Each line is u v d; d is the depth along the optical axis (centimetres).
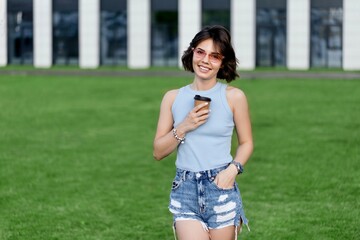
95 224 1101
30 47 6253
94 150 1844
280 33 6056
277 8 6050
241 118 636
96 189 1361
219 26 638
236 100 633
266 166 1593
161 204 1240
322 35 6012
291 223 1096
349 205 1216
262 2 6062
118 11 6206
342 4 5962
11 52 6259
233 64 646
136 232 1056
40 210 1187
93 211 1184
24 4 6219
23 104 3009
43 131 2203
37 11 6203
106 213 1172
